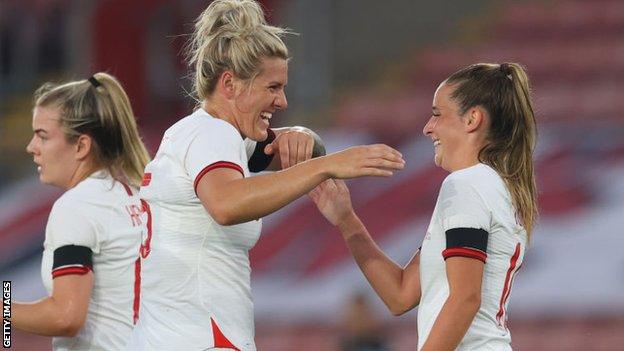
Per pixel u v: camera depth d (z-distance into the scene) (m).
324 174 11.98
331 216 14.28
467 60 57.91
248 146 14.19
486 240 12.64
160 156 13.09
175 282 12.80
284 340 39.09
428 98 55.28
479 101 13.17
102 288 14.63
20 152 58.66
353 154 11.99
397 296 13.93
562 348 35.97
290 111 55.97
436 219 13.01
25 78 61.34
